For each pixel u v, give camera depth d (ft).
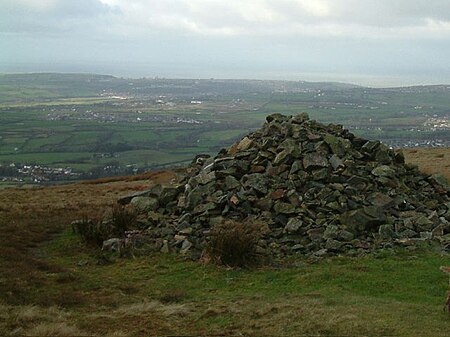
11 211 94.07
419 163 152.76
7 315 37.93
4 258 57.26
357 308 39.42
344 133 83.76
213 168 75.51
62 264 58.95
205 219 65.98
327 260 55.11
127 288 49.42
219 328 36.65
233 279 51.08
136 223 69.87
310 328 35.01
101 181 177.58
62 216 88.63
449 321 36.06
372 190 70.49
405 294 44.32
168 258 59.06
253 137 83.41
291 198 66.39
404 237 62.03
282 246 59.26
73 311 41.78
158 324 37.83
